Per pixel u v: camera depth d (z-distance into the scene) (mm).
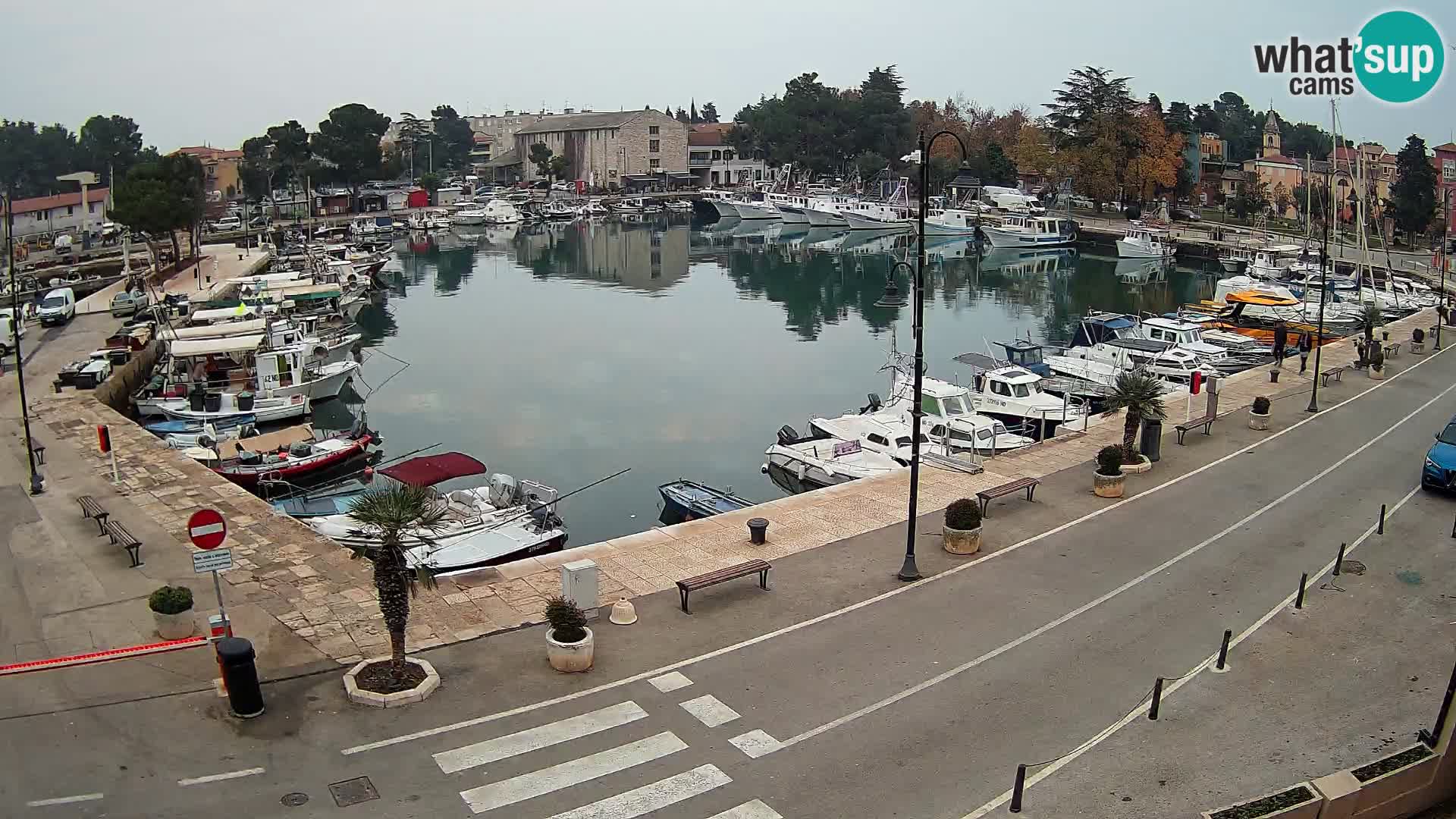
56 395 41594
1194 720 16297
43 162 167750
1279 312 65000
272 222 138000
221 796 13773
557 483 39344
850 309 83500
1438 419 36594
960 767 14922
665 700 16672
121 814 13336
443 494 32562
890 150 173250
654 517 35281
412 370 60500
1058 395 46250
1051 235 121250
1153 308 83750
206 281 80125
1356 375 44719
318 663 17750
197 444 39031
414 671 17094
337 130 153000
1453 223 106875
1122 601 20922
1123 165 133500
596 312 82375
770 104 186875
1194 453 32188
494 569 22172
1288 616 20234
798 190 171500
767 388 55906
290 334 54344
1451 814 14219
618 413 50344
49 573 22078
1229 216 137500
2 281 70688
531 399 53406
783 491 37906
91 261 91812
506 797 13922
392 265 113688
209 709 16094
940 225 133000
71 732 15352
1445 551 23734
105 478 29859
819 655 18391
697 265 113250
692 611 20266
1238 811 13266
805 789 14289
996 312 82312
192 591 21016
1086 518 26047
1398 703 16891
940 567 22703
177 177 84375
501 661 17922
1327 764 15055
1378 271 83875
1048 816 13750
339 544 23875
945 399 38844
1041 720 16266
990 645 18906
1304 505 27062
